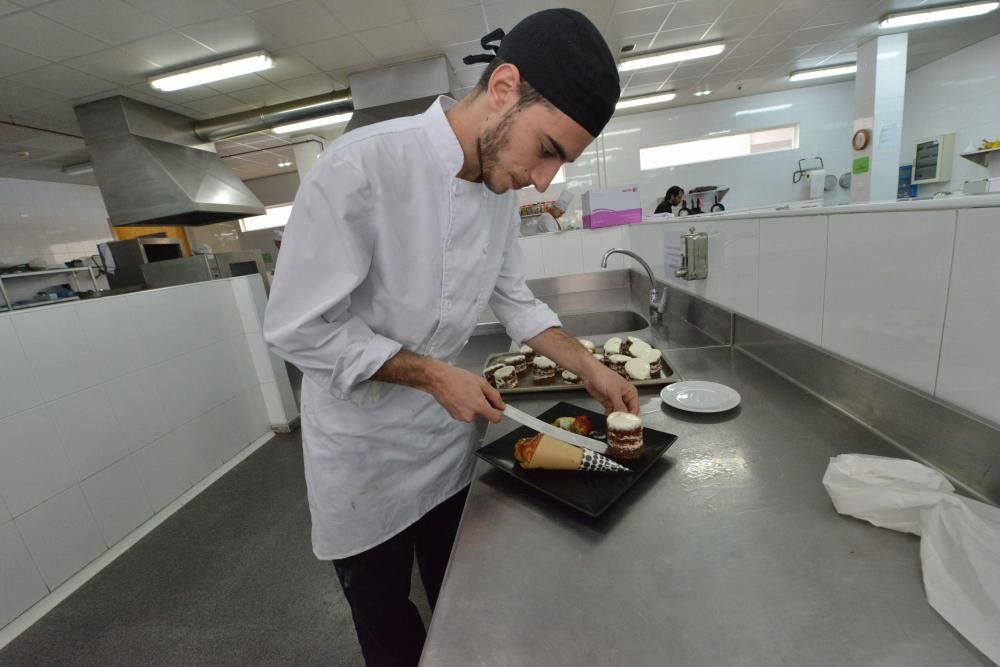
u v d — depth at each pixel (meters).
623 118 5.61
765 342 1.05
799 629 0.40
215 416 2.21
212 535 1.74
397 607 0.86
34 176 5.02
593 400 1.00
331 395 0.71
